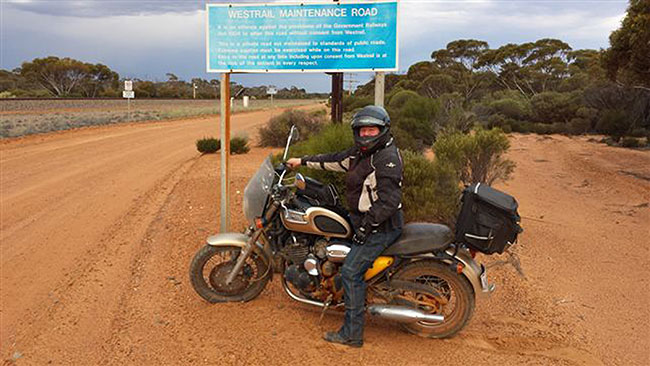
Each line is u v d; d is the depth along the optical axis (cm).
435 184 716
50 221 852
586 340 444
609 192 1234
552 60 5925
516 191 1240
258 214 459
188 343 421
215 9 598
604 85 3366
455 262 411
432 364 390
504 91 5203
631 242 779
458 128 1870
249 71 604
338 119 1133
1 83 7862
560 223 900
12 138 2234
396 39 575
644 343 442
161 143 2200
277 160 875
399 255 419
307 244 438
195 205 930
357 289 409
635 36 1856
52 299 530
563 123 3488
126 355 407
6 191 1112
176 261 631
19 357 412
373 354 404
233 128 3156
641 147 2377
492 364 392
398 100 2539
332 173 691
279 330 440
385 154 392
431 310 423
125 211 912
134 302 512
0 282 586
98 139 2325
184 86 12094
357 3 575
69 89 8394
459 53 6981
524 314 498
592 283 594
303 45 591
